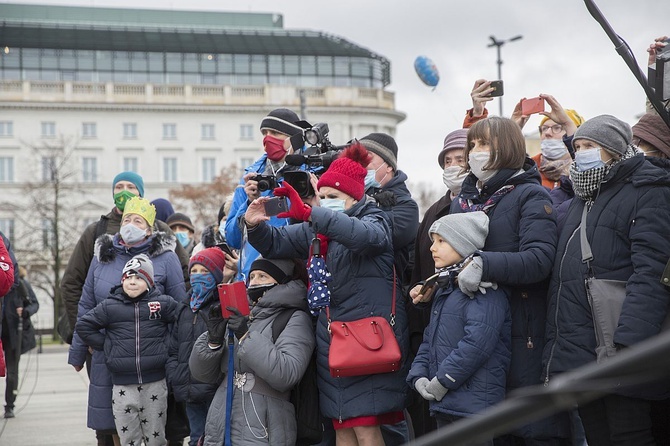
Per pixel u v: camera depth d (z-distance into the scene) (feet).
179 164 259.60
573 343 13.85
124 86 256.73
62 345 130.31
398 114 273.54
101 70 265.75
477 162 15.34
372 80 281.54
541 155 20.52
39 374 63.87
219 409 17.24
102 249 22.93
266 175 17.28
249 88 263.70
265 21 308.60
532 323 14.96
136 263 21.75
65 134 252.62
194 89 260.42
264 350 16.22
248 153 262.88
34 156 230.07
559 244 14.43
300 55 274.77
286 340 16.69
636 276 13.06
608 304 13.43
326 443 18.45
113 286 22.53
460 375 14.23
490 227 15.14
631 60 15.06
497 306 14.43
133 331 21.59
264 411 16.69
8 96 249.75
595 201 14.03
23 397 46.09
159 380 21.90
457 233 14.85
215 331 17.20
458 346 14.34
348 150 17.20
